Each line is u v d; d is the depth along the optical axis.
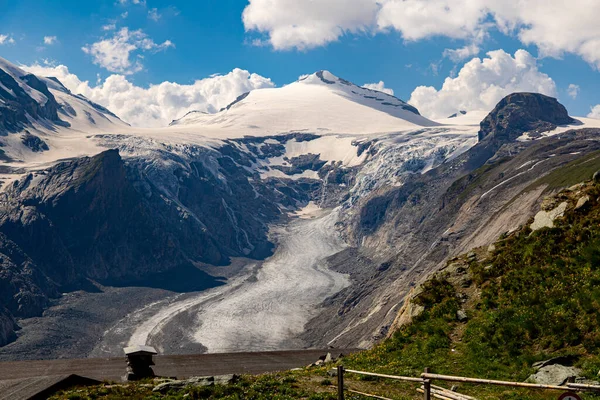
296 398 21.50
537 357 23.86
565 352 23.70
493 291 30.98
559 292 27.70
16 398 20.80
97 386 23.38
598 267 28.23
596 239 30.03
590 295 26.14
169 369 30.48
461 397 19.47
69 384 23.42
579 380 20.81
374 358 28.67
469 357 25.88
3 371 27.81
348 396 21.41
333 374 25.33
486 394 21.33
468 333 28.14
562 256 30.88
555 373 21.89
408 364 26.64
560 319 25.59
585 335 24.25
